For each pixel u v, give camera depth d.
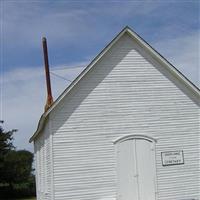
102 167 27.58
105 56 28.27
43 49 36.47
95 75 28.06
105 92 28.14
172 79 29.45
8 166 70.88
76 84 27.50
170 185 28.66
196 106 29.80
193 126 29.59
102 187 27.44
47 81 35.94
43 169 31.41
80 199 27.05
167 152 28.86
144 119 28.66
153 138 28.67
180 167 29.00
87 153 27.45
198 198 29.11
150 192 28.22
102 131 27.86
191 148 29.38
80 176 27.19
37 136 34.38
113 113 28.14
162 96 29.16
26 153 73.38
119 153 27.94
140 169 28.23
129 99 28.52
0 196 70.94
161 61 29.05
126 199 27.73
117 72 28.47
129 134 28.27
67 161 27.12
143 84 28.88
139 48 29.02
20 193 72.00
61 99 27.09
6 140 70.38
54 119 27.19
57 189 26.81
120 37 28.48
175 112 29.30
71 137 27.33
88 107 27.77
